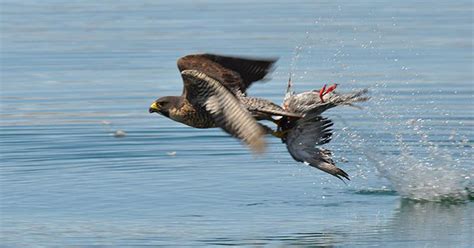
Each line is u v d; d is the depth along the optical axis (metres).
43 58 24.33
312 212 13.07
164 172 15.00
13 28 28.95
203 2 34.03
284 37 25.77
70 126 17.92
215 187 14.22
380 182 14.70
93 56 24.44
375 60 23.14
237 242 11.63
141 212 12.93
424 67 22.34
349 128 17.27
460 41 25.36
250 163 15.61
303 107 10.99
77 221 12.52
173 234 11.94
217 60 9.52
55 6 33.75
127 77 22.02
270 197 13.75
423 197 13.80
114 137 17.20
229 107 8.22
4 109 19.27
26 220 12.55
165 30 27.84
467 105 18.92
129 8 32.91
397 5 32.16
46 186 14.16
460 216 12.95
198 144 16.83
